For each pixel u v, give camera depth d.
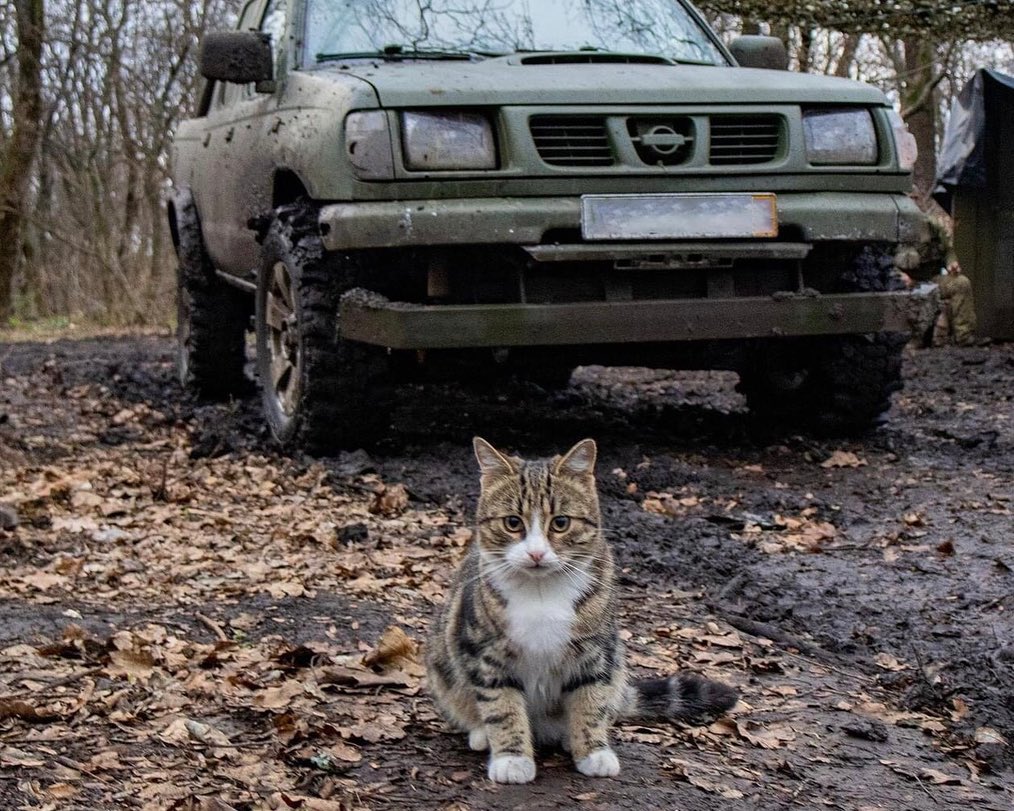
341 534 5.97
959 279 9.98
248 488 6.52
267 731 4.77
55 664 5.03
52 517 6.18
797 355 7.07
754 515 6.23
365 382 6.58
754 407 7.32
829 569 5.78
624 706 4.81
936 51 13.16
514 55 6.84
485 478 4.66
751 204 6.41
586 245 6.30
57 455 7.10
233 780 4.59
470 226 6.24
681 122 6.46
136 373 9.19
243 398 8.30
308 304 6.55
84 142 21.25
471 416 7.46
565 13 7.09
